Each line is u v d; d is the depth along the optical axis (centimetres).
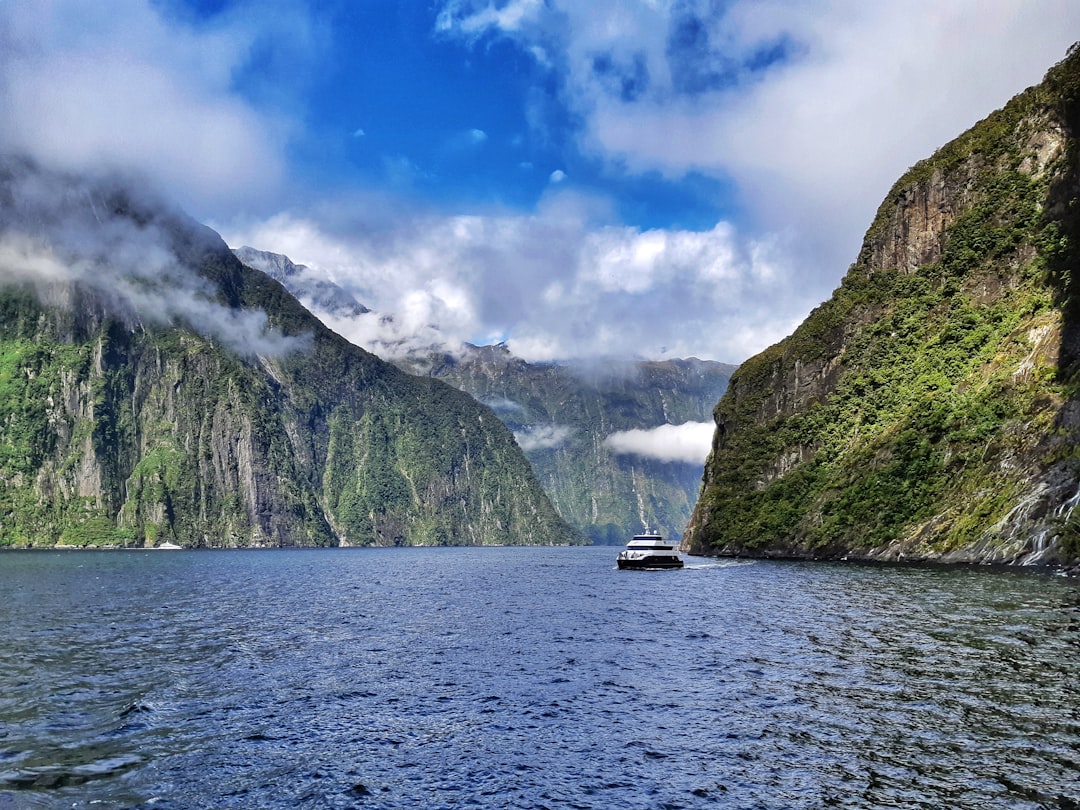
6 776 2377
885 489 12800
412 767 2444
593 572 13312
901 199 18300
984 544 10081
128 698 3322
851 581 8238
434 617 6156
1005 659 3675
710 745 2586
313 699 3288
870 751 2475
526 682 3550
